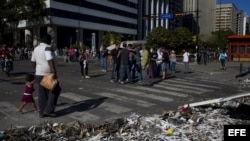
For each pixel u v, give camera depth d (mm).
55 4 69250
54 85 7277
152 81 16078
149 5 120438
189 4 110188
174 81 16594
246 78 19203
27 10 66188
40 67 7445
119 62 15109
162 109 8859
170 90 12820
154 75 18297
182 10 117938
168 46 87188
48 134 5879
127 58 14492
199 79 18312
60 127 6191
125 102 9766
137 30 114062
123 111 8453
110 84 14266
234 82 17047
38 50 7441
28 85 8023
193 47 86938
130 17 106688
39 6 66625
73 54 37469
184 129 6430
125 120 6824
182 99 10664
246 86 15227
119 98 10461
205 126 6656
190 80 17500
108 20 91875
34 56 7527
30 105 8992
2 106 8797
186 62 22375
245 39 44000
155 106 9266
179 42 87312
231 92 12898
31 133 5871
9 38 80812
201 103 8164
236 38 44688
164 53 17969
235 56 45031
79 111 8320
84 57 17016
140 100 10188
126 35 104688
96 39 89750
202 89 13547
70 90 12109
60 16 71062
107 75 18922
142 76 15172
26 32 79125
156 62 18016
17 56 53969
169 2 134375
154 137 5844
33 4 66000
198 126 6648
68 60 37594
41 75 7461
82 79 16375
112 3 93938
